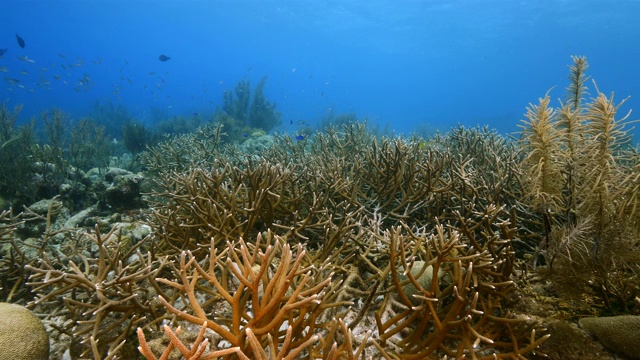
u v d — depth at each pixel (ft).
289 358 4.54
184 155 25.58
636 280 8.63
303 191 13.42
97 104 79.92
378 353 7.77
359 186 15.37
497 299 7.91
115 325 8.14
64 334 8.92
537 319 8.57
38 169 22.26
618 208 8.33
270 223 12.25
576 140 9.61
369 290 9.48
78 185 22.11
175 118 57.36
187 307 8.77
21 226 16.22
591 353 7.63
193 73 458.50
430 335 7.26
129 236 14.32
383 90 474.08
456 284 7.49
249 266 5.65
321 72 437.58
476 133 21.49
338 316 7.59
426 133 59.77
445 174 15.56
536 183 9.46
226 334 5.54
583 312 8.79
